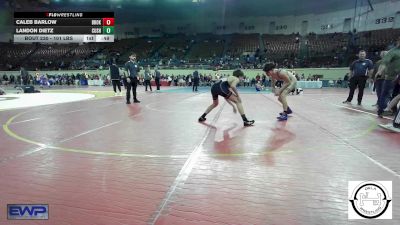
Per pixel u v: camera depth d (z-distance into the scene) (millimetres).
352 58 32688
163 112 9867
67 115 9258
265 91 23797
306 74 33031
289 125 7133
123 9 45406
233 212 2701
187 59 42000
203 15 47531
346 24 39062
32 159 4406
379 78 9281
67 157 4500
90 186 3334
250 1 41906
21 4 39375
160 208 2789
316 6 41094
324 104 12430
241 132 6301
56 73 39688
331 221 2549
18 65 43500
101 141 5586
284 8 43375
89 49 46562
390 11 34312
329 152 4656
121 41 48312
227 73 35125
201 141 5492
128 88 12922
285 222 2525
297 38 40188
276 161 4195
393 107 8203
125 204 2877
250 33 46688
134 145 5242
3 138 5887
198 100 14742
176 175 3672
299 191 3150
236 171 3791
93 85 35875
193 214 2668
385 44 31750
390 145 5094
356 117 8445
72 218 2615
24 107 11555
